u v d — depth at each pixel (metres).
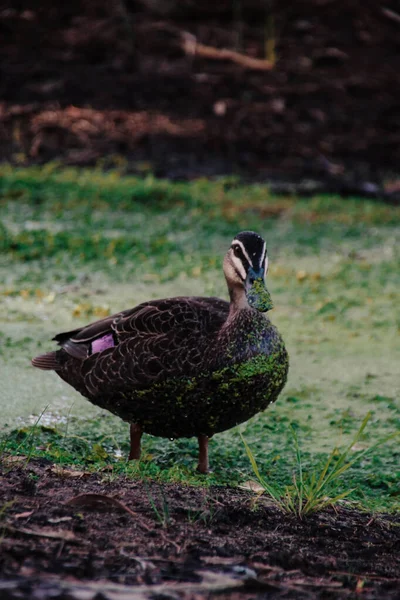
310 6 32.56
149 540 5.41
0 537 5.08
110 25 30.30
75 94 27.09
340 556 5.81
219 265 15.86
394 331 12.71
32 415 9.21
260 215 20.25
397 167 25.42
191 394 7.50
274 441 8.99
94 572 4.75
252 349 7.48
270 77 29.05
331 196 22.39
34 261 15.77
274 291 14.69
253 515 6.36
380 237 19.00
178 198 20.72
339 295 14.55
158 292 14.10
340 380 10.76
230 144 25.28
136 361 7.57
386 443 8.96
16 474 6.56
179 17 31.44
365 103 28.34
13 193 20.27
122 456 8.23
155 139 25.14
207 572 4.98
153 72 28.53
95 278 14.83
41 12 30.81
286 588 4.92
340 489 7.90
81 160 23.86
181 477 7.31
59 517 5.52
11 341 11.45
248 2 31.77
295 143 25.80
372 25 32.34
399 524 6.83
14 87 27.31
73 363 8.13
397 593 5.17
